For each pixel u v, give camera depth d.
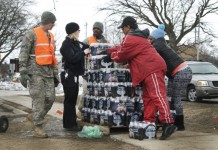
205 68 17.30
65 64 8.46
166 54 8.30
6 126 8.50
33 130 8.38
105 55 8.03
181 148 6.53
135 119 8.07
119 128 8.52
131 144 7.03
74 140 7.45
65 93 8.53
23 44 7.70
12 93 27.47
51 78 7.96
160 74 7.37
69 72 8.41
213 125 9.33
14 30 34.44
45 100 7.92
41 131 7.77
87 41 9.50
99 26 9.45
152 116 7.48
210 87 16.08
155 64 7.34
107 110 7.99
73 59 8.25
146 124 7.33
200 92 16.12
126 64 8.00
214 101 16.92
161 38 8.37
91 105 8.64
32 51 7.80
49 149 6.62
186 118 10.57
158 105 7.29
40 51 7.78
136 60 7.41
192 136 7.70
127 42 7.33
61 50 8.33
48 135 8.05
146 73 7.33
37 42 7.76
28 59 7.80
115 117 7.95
